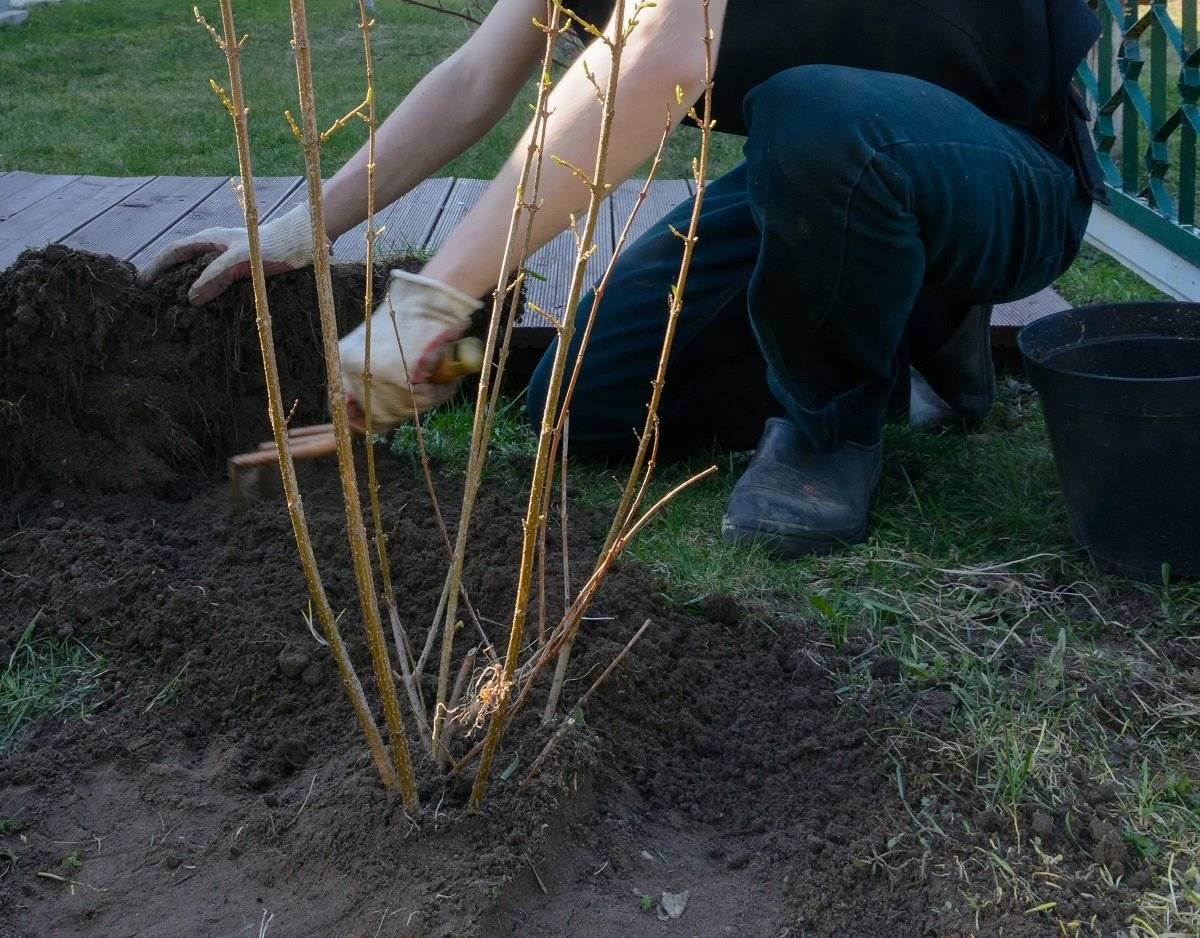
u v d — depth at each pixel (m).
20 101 7.23
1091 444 2.10
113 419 2.34
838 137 1.93
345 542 2.10
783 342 2.17
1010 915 1.43
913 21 2.20
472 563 2.06
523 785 1.50
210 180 4.61
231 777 1.64
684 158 5.61
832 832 1.56
